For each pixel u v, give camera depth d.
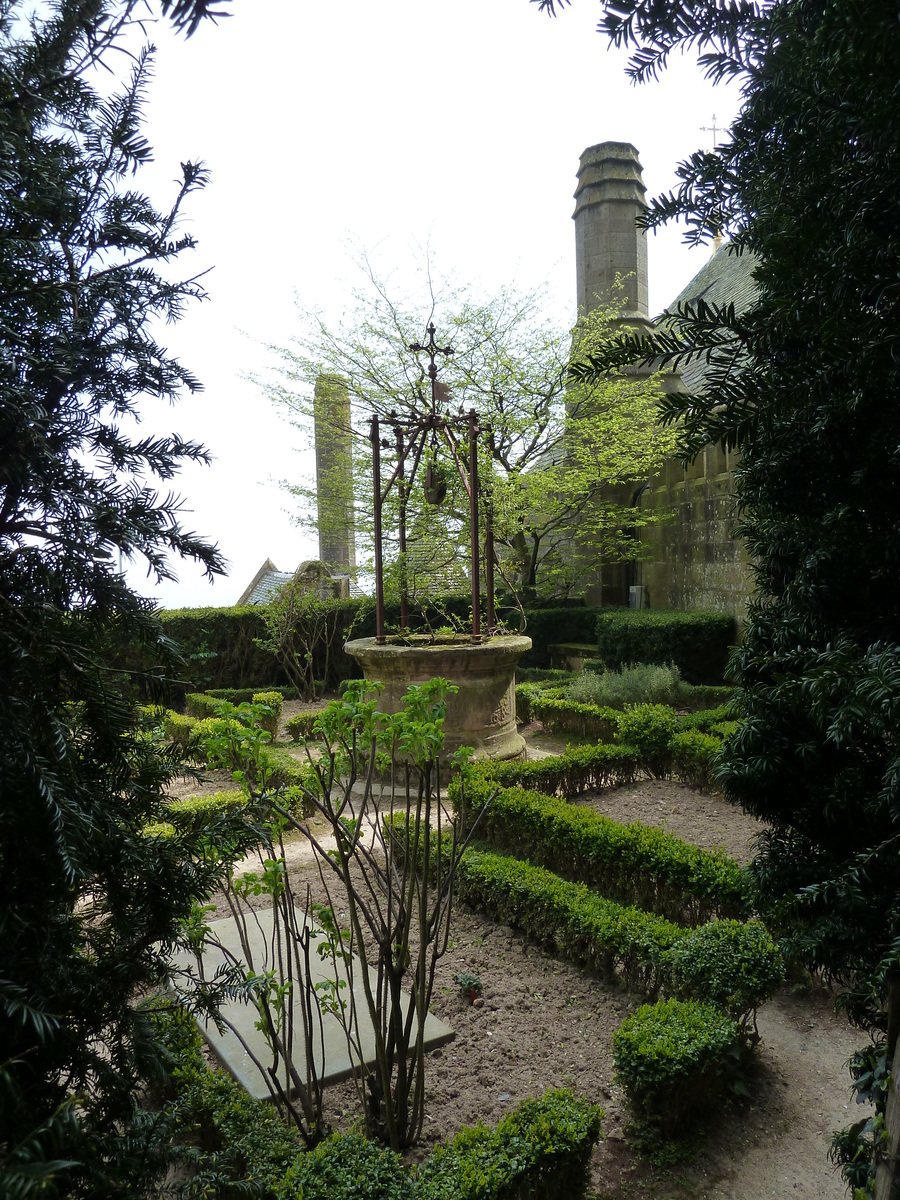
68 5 1.22
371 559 13.68
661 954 3.68
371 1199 2.35
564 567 14.71
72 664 1.30
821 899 1.99
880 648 1.61
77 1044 1.30
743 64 1.53
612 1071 3.35
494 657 7.58
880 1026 2.04
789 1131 3.06
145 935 1.53
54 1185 0.90
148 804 1.60
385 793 7.27
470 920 4.75
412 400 13.64
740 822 6.18
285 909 2.94
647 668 10.55
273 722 10.19
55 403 1.36
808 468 1.98
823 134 1.60
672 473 13.40
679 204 1.87
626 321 14.24
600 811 6.56
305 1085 3.20
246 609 13.30
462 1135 2.62
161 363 1.48
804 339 1.69
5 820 1.18
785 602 2.11
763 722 2.10
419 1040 2.86
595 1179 2.83
